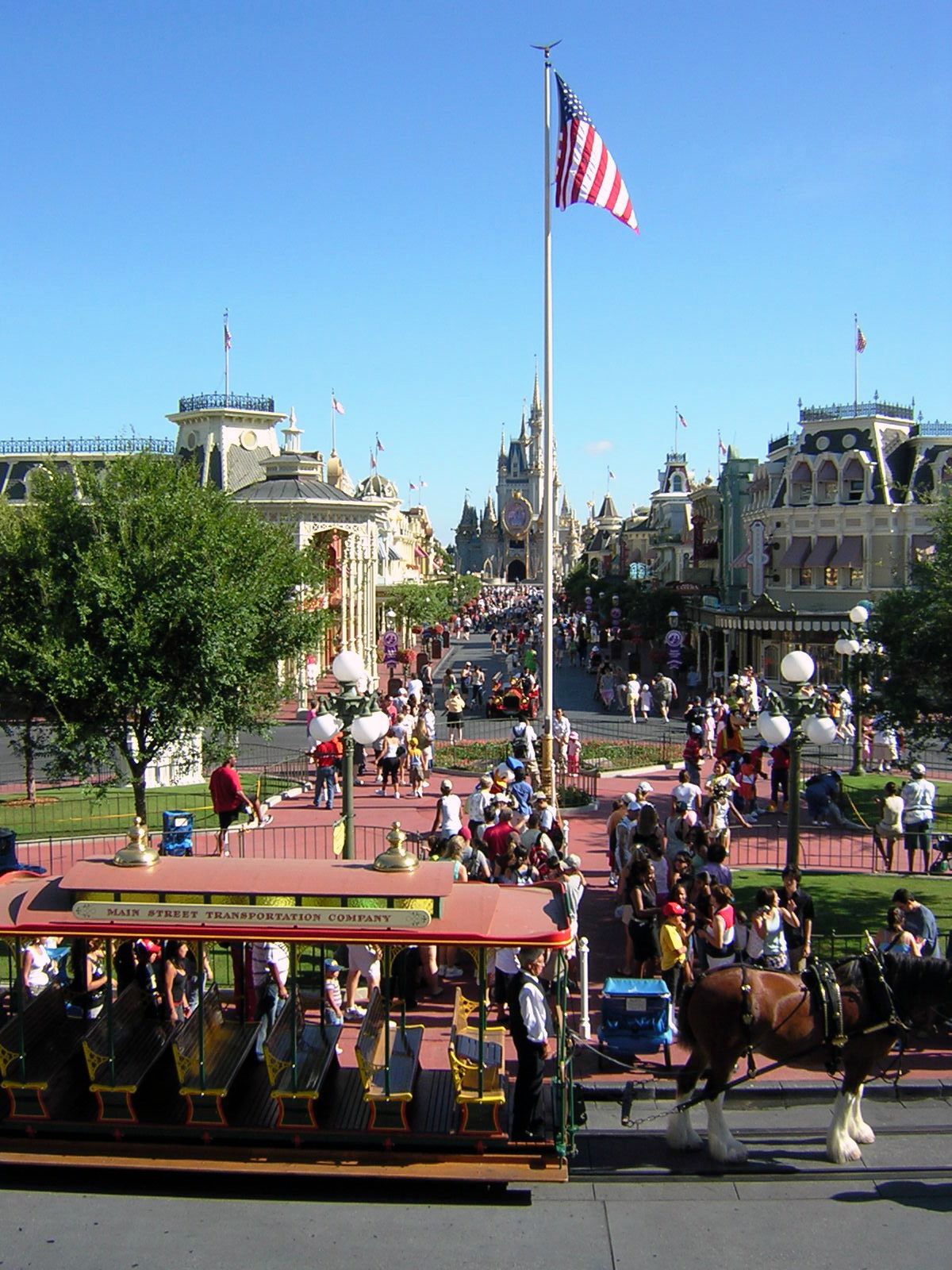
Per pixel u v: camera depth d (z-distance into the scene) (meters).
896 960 11.77
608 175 24.61
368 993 15.53
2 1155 10.63
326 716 16.47
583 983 14.35
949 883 21.77
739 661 59.16
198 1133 10.77
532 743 33.22
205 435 66.12
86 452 68.81
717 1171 11.54
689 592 71.56
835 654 54.12
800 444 58.44
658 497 107.62
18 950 10.75
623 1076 13.52
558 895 11.60
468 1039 11.09
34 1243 10.10
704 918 15.09
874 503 54.81
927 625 19.94
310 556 29.88
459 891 11.23
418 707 35.81
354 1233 10.34
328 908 10.62
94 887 10.81
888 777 33.31
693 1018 11.60
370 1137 10.69
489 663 75.00
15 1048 10.74
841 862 23.41
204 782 32.41
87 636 22.05
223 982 15.73
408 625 80.12
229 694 23.67
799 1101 13.17
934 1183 11.35
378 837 25.52
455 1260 9.94
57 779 23.59
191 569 22.34
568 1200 10.98
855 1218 10.68
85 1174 11.03
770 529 59.12
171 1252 10.01
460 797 30.25
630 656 71.25
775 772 28.41
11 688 22.22
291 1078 10.58
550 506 27.08
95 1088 10.66
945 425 56.16
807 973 11.70
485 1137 10.64
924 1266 9.88
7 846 19.38
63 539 22.98
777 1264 9.91
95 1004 12.12
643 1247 10.16
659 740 40.72
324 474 74.56
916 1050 14.30
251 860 11.56
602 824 27.70
